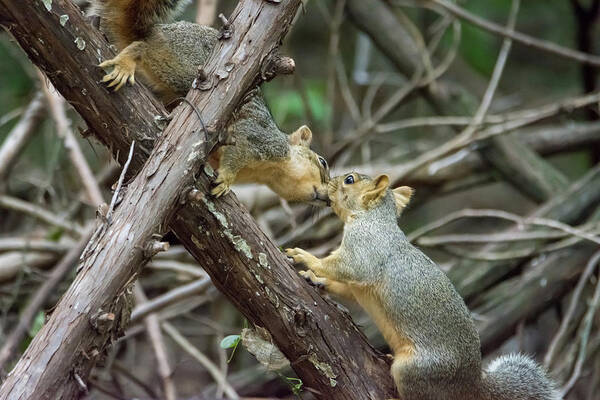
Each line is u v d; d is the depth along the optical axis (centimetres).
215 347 1374
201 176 632
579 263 1201
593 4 1552
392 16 1509
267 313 660
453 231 1770
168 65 719
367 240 788
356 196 823
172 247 1303
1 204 1243
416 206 1427
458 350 738
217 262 649
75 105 638
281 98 1525
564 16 1814
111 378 1070
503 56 1340
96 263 549
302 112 1514
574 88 1811
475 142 1340
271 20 633
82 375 529
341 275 772
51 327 528
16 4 593
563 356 1195
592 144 1484
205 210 634
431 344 738
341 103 1809
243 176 796
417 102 1775
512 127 1283
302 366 680
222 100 614
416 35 1445
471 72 1834
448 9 1332
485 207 1802
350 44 1845
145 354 1334
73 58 620
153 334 1080
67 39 614
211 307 1395
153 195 577
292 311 664
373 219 805
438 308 747
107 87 634
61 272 1060
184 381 1333
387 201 829
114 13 715
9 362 995
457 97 1440
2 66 1495
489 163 1390
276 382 1117
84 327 528
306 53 1880
